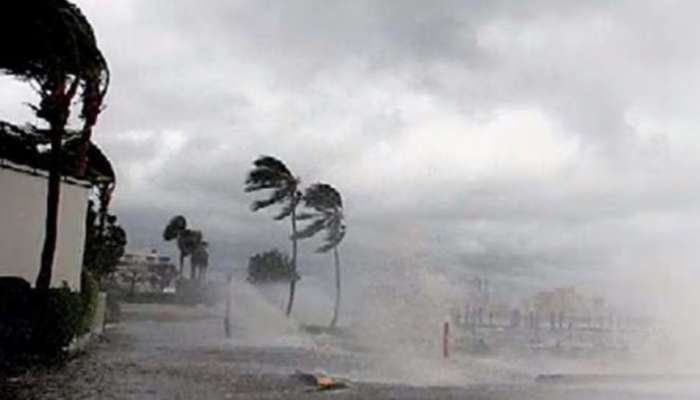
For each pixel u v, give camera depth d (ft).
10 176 79.05
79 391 40.78
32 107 66.08
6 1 59.16
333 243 182.70
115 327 116.98
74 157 79.92
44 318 57.93
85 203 86.84
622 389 53.01
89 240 107.65
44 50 62.85
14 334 57.16
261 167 180.65
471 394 47.52
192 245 340.39
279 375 54.03
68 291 62.95
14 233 79.41
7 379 44.37
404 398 44.01
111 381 45.83
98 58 66.54
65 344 60.70
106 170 98.17
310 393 44.57
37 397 38.01
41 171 80.79
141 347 78.02
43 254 62.13
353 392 46.03
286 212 182.50
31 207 81.05
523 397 46.88
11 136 77.36
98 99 69.82
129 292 246.68
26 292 58.49
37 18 60.90
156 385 45.16
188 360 64.49
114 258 139.03
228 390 44.39
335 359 73.00
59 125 64.69
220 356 71.31
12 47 63.31
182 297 247.50
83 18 64.08
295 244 181.88
